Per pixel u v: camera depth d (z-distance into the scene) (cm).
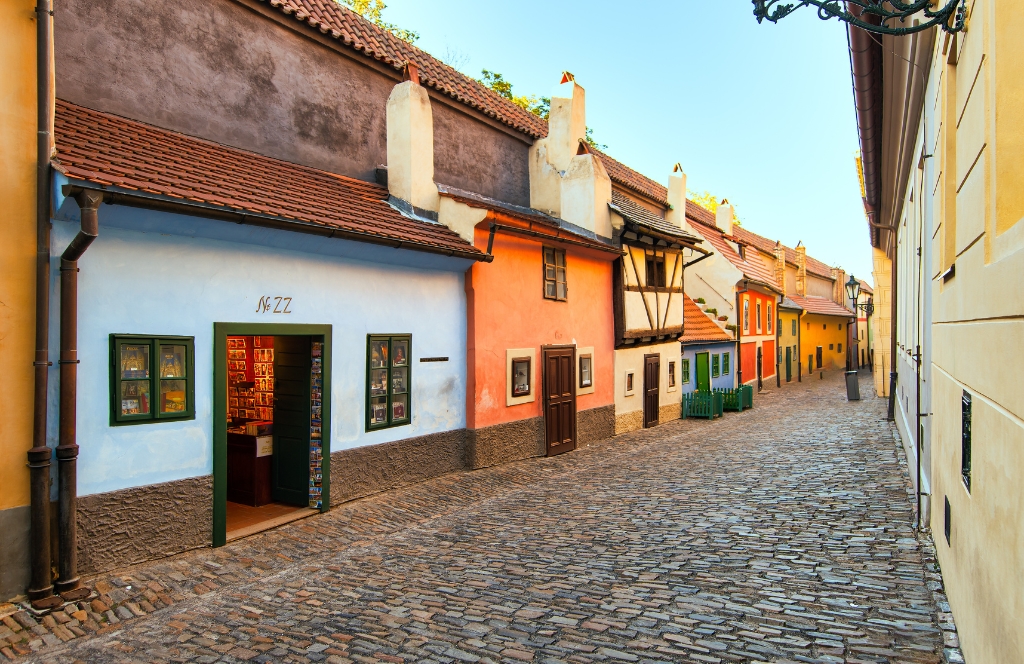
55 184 559
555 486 1059
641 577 614
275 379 893
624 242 1609
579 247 1398
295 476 868
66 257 562
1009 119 314
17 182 544
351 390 888
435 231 1038
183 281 679
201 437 690
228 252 727
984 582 344
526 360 1256
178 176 695
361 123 1139
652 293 1777
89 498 593
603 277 1560
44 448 545
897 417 1570
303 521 806
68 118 705
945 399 532
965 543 415
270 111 983
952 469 486
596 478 1120
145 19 834
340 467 868
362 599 577
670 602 549
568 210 1531
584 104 1603
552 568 652
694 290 2638
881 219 1714
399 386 979
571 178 1525
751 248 3256
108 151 672
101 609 540
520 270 1237
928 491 719
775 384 3278
